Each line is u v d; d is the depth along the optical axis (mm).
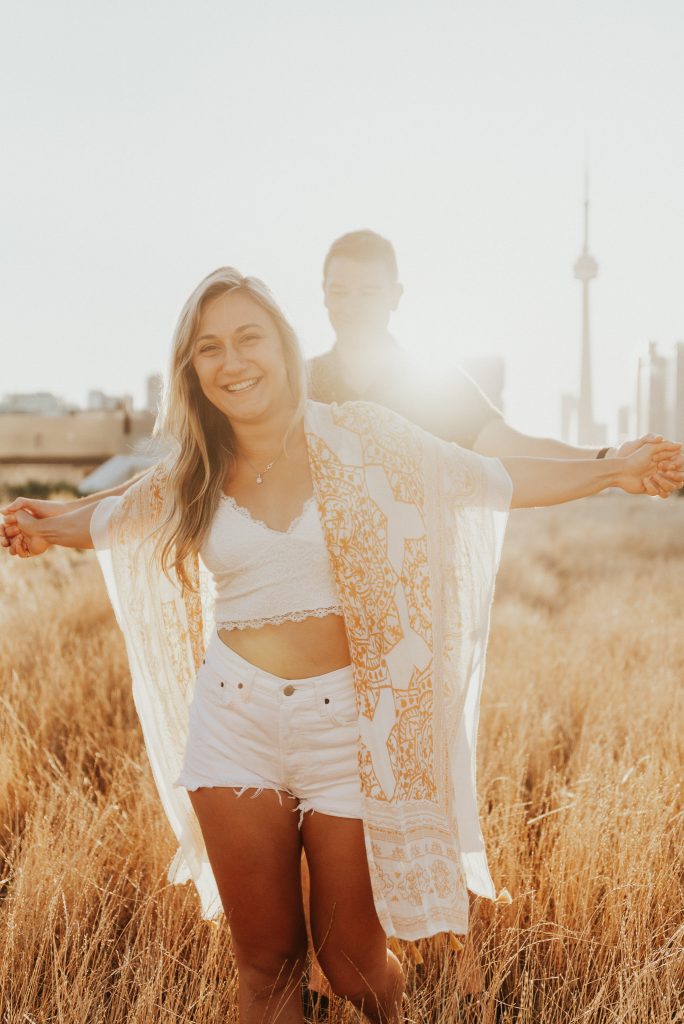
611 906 2844
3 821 3654
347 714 2242
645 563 13773
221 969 2660
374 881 2201
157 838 3285
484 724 4824
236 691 2273
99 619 7711
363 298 3234
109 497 2674
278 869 2252
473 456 2412
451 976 2572
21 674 5582
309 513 2264
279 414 2316
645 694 5176
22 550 2652
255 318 2266
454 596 2436
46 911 2764
